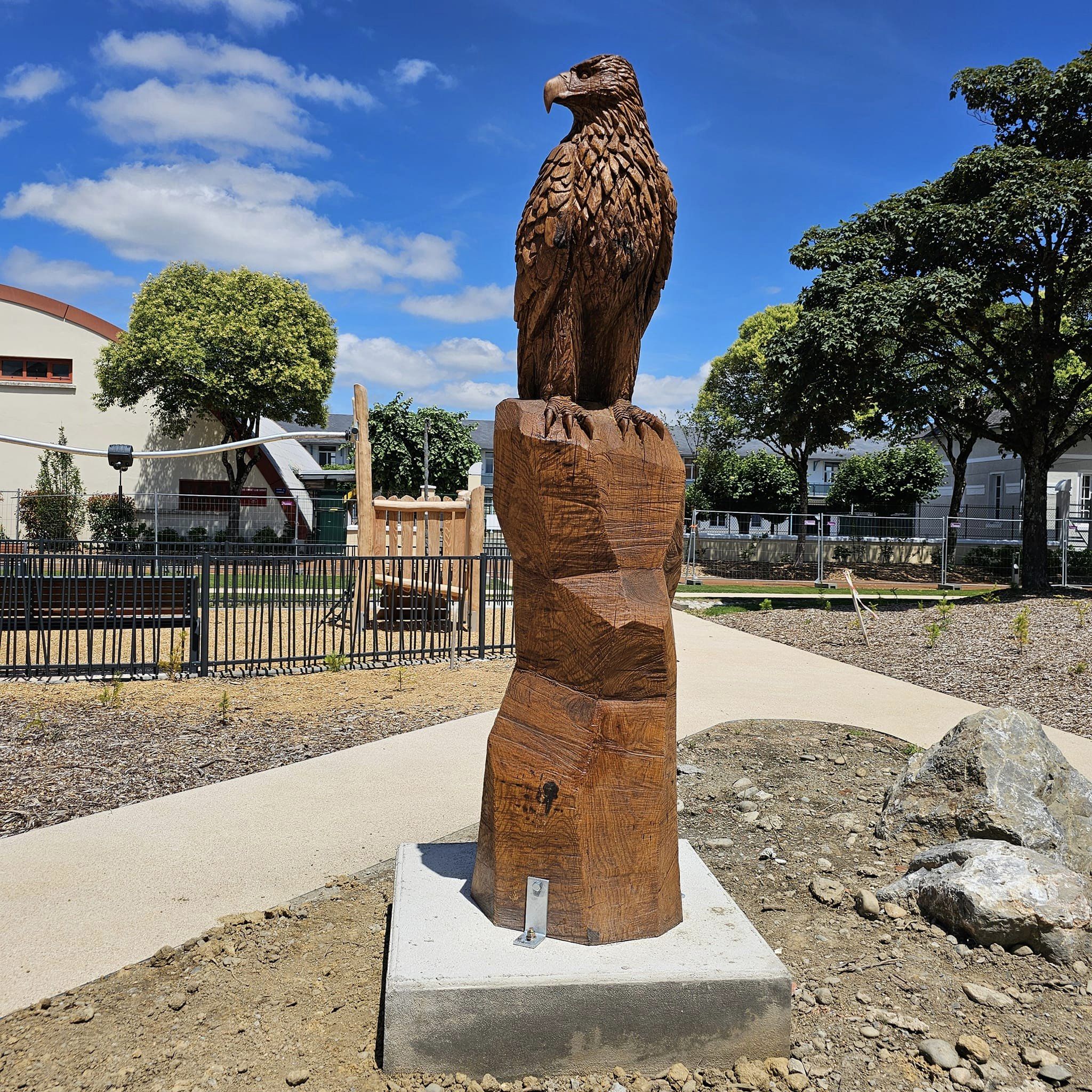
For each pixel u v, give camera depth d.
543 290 2.98
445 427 34.97
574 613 2.79
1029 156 15.29
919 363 19.56
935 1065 2.59
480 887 2.98
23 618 12.20
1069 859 3.84
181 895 3.64
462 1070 2.51
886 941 3.32
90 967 3.06
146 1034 2.67
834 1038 2.73
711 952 2.70
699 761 5.69
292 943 3.23
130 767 5.45
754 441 48.34
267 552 20.31
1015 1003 2.92
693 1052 2.58
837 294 15.91
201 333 24.48
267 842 4.24
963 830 3.99
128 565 11.38
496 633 11.60
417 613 12.48
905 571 24.31
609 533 2.80
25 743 5.92
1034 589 17.11
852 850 4.23
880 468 36.41
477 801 4.87
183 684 8.12
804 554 26.02
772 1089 2.50
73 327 27.05
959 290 14.44
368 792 5.01
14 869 3.88
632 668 2.79
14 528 23.22
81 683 8.09
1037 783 4.05
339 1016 2.77
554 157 2.95
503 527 3.04
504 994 2.50
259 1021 2.74
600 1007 2.53
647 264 3.03
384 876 3.85
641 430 2.94
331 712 7.02
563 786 2.73
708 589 19.61
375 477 34.25
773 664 9.65
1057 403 17.91
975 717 4.31
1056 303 16.12
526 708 2.88
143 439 27.45
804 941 3.32
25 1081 2.45
